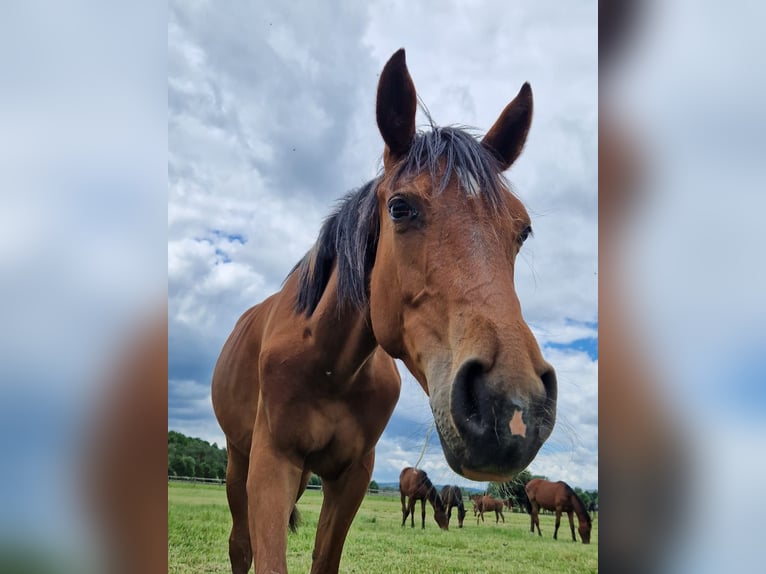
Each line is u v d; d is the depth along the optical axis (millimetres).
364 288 1019
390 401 1195
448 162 813
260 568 976
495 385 649
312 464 1164
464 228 770
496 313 698
